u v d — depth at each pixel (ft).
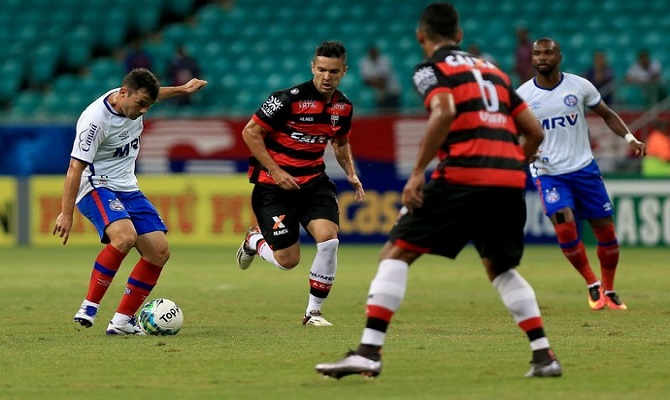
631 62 281.33
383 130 240.53
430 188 73.10
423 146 70.74
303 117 110.42
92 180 103.45
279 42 304.50
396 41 300.20
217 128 245.86
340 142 116.98
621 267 188.03
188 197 247.50
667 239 225.76
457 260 213.66
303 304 134.31
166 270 188.96
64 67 309.22
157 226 104.88
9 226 254.88
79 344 96.17
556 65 125.59
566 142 126.52
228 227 245.86
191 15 324.60
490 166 72.28
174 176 247.70
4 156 253.44
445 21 75.10
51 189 252.01
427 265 201.16
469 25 297.94
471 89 73.20
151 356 88.22
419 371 79.51
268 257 118.62
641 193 226.58
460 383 74.13
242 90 289.53
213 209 246.27
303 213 113.09
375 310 72.49
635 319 114.83
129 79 100.63
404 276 73.36
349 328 108.27
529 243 237.66
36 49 309.01
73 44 311.06
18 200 254.06
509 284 75.05
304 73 294.25
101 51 314.96
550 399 67.92
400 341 96.73
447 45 75.10
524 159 77.51
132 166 106.01
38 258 219.20
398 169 240.32
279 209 112.57
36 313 125.18
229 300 139.44
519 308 74.79
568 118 126.31
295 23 310.65
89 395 70.85
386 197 241.14
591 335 100.63
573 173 126.00
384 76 269.64
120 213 102.94
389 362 83.97
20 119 264.93
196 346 94.17
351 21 308.81
